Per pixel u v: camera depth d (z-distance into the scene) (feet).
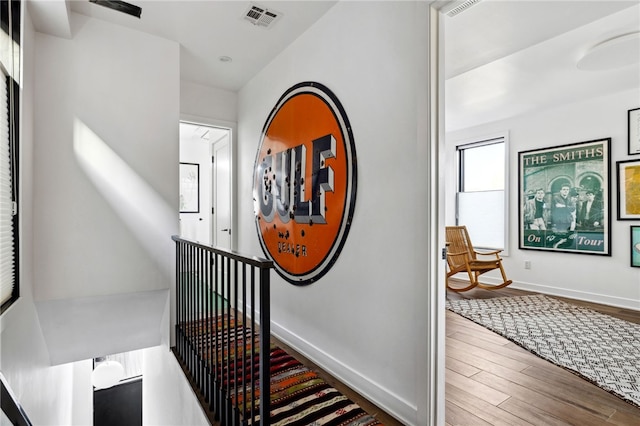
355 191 7.07
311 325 8.47
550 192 14.71
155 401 11.03
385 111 6.37
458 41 8.40
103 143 8.54
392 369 6.15
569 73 10.77
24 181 6.68
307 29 8.75
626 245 12.71
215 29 8.83
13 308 5.65
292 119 9.29
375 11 6.61
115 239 8.69
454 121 16.44
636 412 6.08
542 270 14.99
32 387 6.81
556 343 9.20
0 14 5.69
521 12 7.14
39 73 7.81
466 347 9.02
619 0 6.72
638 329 10.27
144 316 9.56
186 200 20.36
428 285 5.45
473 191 17.81
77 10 8.08
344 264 7.37
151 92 9.15
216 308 6.29
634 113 12.46
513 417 5.92
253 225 11.67
